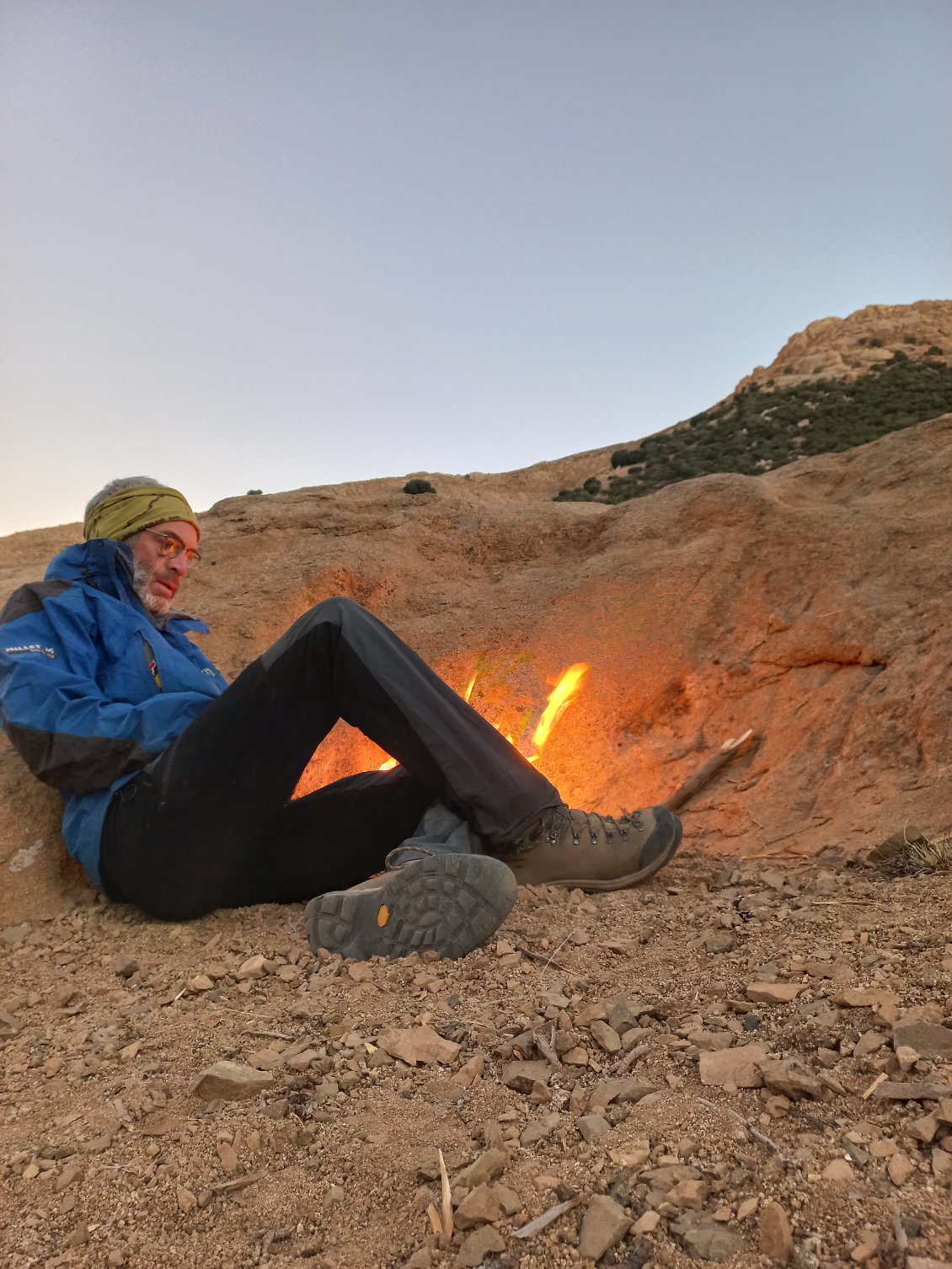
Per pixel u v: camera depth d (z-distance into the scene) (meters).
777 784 3.49
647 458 52.16
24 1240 1.26
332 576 5.05
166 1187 1.33
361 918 2.22
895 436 5.20
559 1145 1.32
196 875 2.48
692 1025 1.66
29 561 7.10
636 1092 1.43
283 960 2.27
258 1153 1.41
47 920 2.76
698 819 3.48
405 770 2.73
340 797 2.71
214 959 2.32
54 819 3.00
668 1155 1.25
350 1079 1.60
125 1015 2.02
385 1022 1.83
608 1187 1.20
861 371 59.22
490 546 5.48
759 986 1.75
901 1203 1.09
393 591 5.11
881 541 4.27
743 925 2.20
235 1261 1.17
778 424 50.44
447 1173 1.29
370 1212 1.24
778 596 4.31
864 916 2.11
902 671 3.55
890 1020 1.51
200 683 2.80
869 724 3.45
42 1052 1.89
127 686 2.66
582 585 4.72
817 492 5.08
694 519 4.91
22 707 2.46
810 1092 1.34
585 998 1.87
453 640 4.69
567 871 2.57
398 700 2.36
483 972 2.04
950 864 2.46
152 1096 1.61
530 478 56.44
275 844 2.68
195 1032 1.88
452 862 2.12
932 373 56.19
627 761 3.92
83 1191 1.35
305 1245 1.19
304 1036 1.81
